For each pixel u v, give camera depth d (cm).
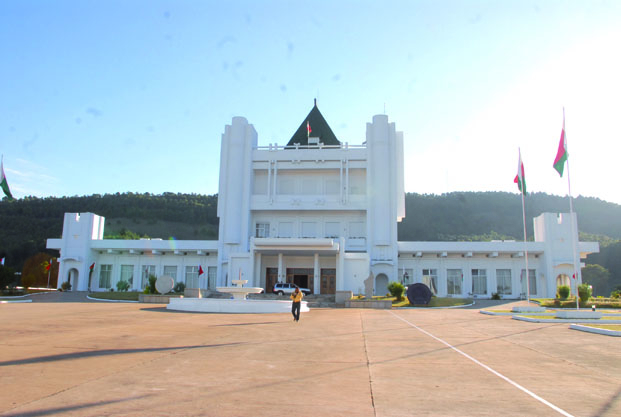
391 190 5112
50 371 862
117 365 938
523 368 989
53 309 2744
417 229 13312
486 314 2902
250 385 783
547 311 3045
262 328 1783
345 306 3753
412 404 679
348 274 4638
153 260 5619
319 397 710
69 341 1276
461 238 12838
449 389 780
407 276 5188
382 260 4962
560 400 715
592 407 675
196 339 1392
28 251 9469
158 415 602
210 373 877
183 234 13200
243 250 5122
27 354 1045
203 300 2770
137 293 4659
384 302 3703
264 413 617
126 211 13675
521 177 3469
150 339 1366
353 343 1366
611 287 9662
